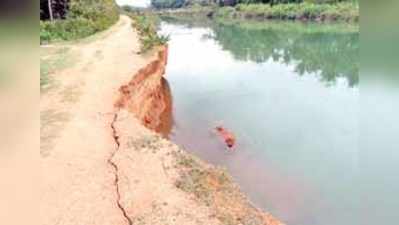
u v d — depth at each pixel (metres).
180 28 57.47
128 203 6.72
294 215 8.31
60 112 11.22
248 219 7.05
